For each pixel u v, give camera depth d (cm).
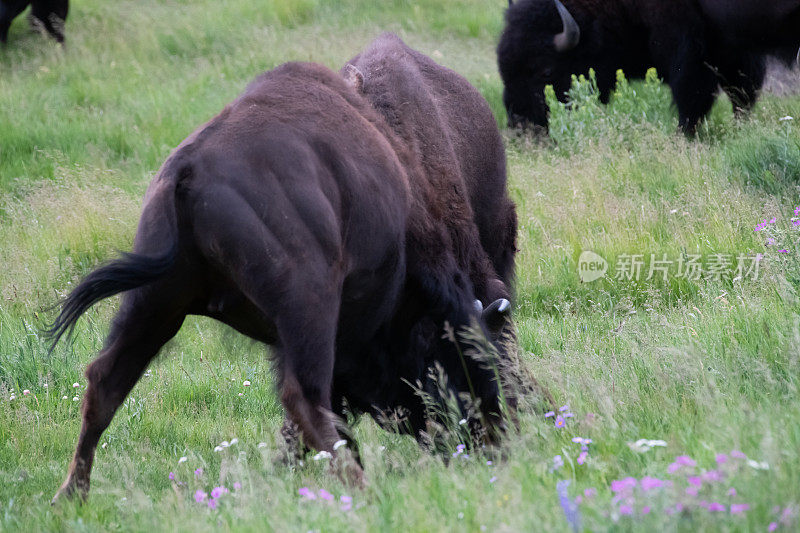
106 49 6456
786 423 1489
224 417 2344
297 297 1569
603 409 1716
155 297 1608
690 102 4525
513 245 2362
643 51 4753
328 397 1606
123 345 1630
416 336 1925
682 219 3269
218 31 6738
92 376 1619
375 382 1917
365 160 1734
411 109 2006
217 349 2794
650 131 4262
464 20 6931
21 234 3662
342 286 1689
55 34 6562
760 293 2497
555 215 3425
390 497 1386
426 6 7288
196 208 1564
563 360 2228
